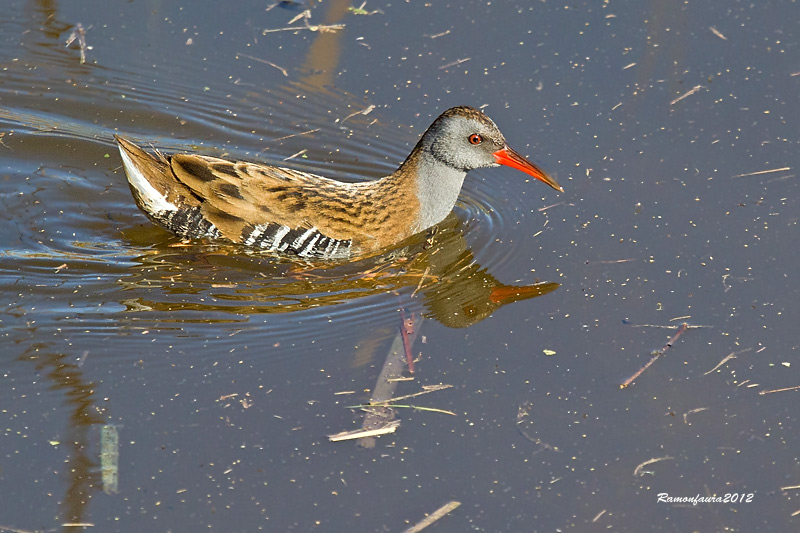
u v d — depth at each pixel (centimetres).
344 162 1391
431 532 867
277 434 953
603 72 1453
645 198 1269
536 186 1321
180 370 1029
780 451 947
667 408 992
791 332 1073
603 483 918
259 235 1205
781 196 1255
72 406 980
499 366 1041
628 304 1120
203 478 909
